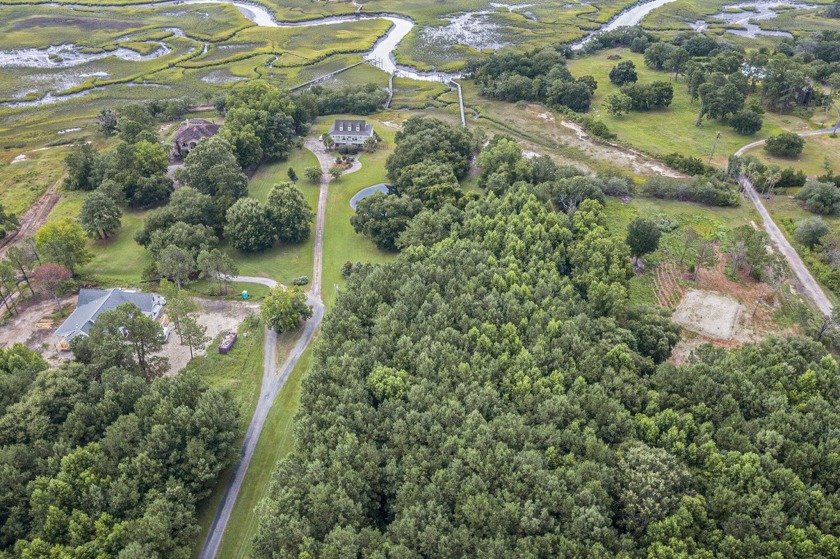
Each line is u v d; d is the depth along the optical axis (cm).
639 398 10231
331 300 14838
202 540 9400
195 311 13562
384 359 11056
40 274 14162
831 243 15388
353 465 9150
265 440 11106
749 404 10131
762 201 18538
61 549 8138
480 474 8831
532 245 14200
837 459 8888
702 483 8894
